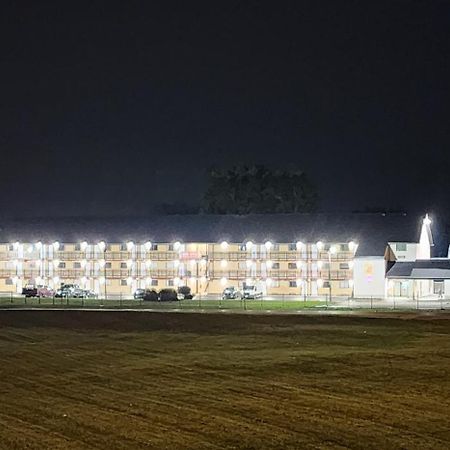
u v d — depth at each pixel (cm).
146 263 10225
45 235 10575
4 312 6475
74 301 8494
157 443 2416
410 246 9825
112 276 10288
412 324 5606
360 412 2822
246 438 2467
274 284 9925
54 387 3369
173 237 10269
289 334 5125
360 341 4784
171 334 5200
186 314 6306
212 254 10106
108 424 2664
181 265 10150
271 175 13950
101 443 2419
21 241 10525
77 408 2931
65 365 3969
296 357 4128
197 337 5041
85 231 10575
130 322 5841
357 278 9619
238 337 5016
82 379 3556
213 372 3697
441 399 3056
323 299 9031
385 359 4044
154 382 3459
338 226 10031
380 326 5503
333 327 5456
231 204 13900
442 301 8512
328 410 2858
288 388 3291
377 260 9562
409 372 3662
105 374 3684
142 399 3089
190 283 10112
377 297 9444
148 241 10256
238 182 13912
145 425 2647
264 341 4822
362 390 3238
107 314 6325
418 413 2808
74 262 10394
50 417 2780
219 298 9431
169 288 9531
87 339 4997
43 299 8962
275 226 10194
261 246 9975
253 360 4044
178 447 2370
